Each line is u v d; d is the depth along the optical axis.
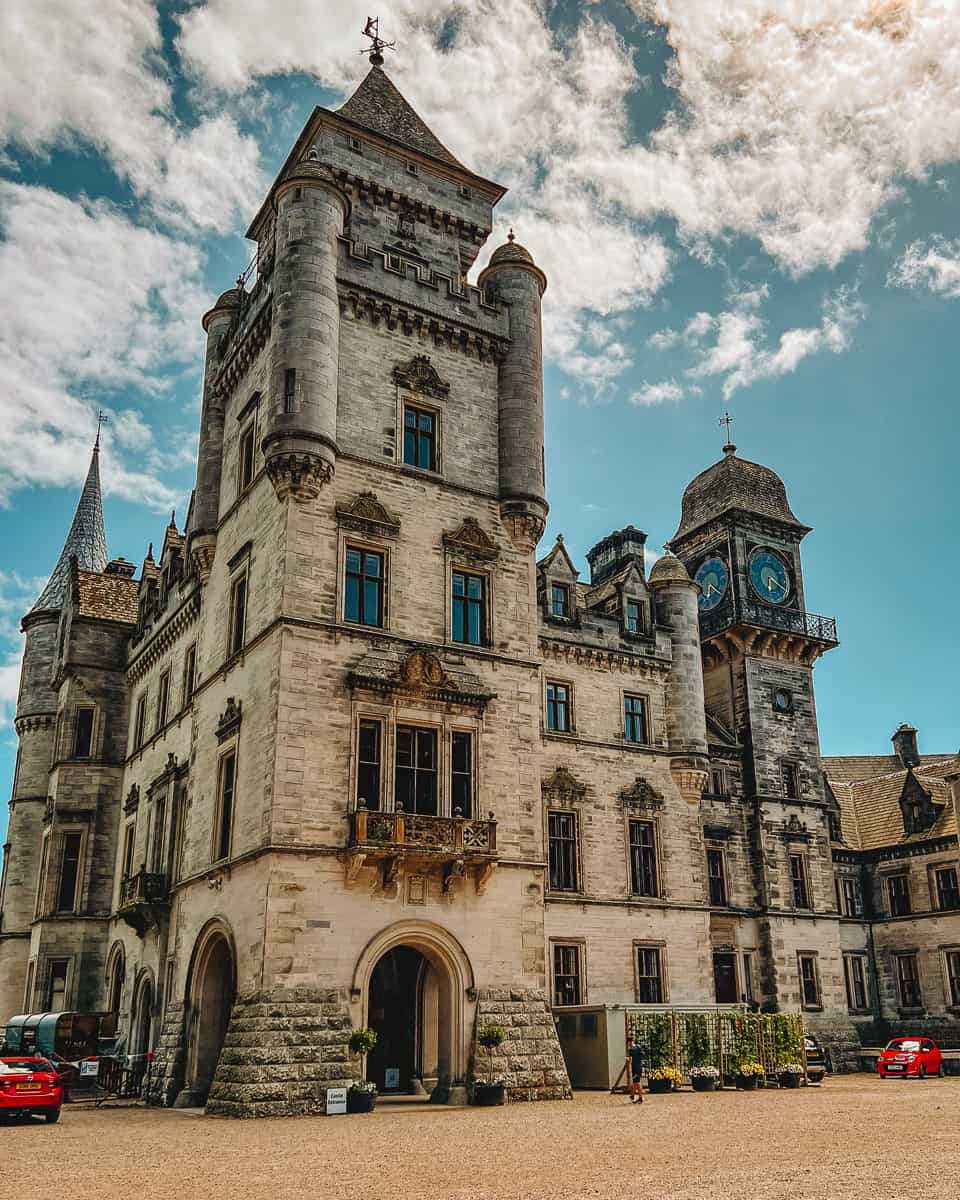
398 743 30.59
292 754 28.58
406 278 35.50
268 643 30.25
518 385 36.75
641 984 41.06
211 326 41.09
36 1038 38.84
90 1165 17.12
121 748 49.69
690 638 47.16
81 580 52.78
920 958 56.19
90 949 46.06
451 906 29.92
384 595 31.89
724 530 55.00
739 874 48.03
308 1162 17.05
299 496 30.97
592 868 41.31
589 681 43.97
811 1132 20.66
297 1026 26.34
